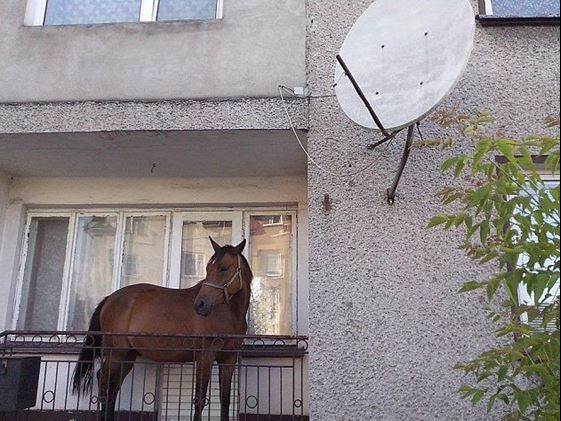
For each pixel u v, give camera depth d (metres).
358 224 3.86
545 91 4.12
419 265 3.76
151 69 4.34
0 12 4.61
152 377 4.89
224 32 4.41
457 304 3.67
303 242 5.14
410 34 3.50
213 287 4.12
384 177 3.96
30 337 5.12
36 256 5.41
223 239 5.36
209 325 4.25
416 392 3.52
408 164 3.96
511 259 2.22
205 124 4.14
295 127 4.11
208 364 4.05
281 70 4.28
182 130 4.16
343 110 3.65
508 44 4.25
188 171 5.13
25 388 3.72
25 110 4.26
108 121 4.20
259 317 5.09
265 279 5.19
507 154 2.25
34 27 4.53
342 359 3.61
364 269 3.77
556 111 4.05
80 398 4.80
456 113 3.70
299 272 5.09
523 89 4.12
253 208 5.37
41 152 4.66
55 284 5.36
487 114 2.89
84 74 4.37
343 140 4.06
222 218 5.39
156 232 5.41
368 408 3.51
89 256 5.39
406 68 3.42
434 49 3.31
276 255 5.25
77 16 4.93
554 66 4.18
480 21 4.28
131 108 4.21
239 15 4.45
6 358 3.70
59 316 5.19
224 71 4.30
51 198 5.35
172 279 5.23
